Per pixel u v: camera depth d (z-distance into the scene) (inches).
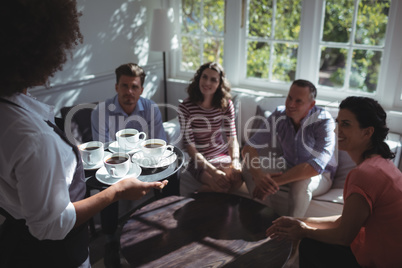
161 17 111.1
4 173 30.1
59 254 36.1
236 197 67.4
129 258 50.4
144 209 63.3
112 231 82.3
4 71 27.4
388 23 93.8
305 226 53.7
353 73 104.7
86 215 34.8
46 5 27.9
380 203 47.1
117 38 111.4
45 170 29.7
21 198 30.1
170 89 132.5
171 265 48.8
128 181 38.6
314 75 110.0
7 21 26.2
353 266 50.8
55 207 31.0
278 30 111.3
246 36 116.9
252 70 121.0
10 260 35.1
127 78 80.0
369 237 49.1
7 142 28.9
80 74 102.6
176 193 81.4
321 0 101.4
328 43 104.3
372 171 47.4
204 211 62.6
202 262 49.4
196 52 128.6
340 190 82.3
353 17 98.6
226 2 114.8
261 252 51.4
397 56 93.9
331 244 54.8
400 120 94.3
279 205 81.7
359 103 50.6
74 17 32.0
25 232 34.8
